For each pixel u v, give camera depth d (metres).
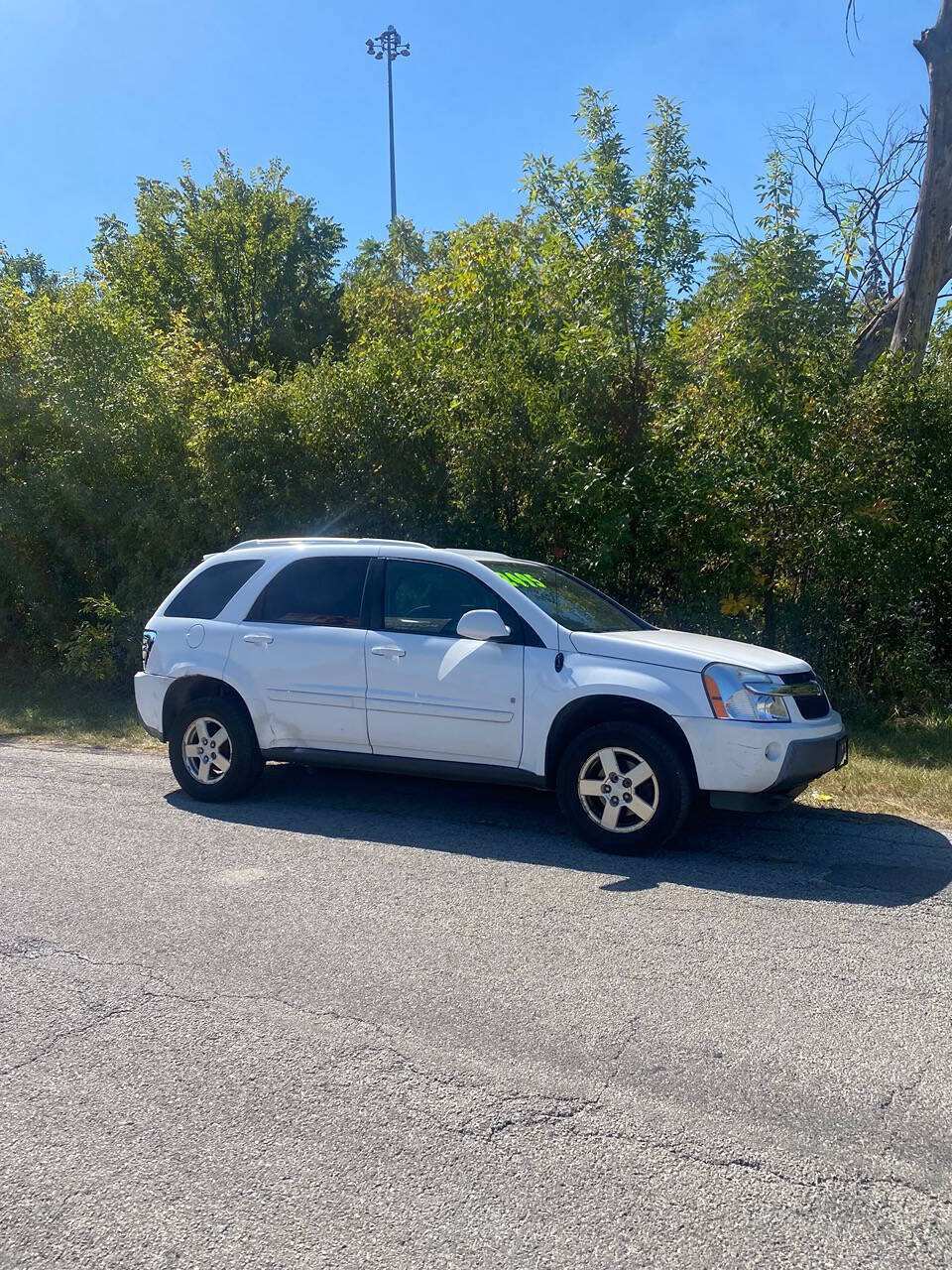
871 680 11.35
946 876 6.20
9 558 13.51
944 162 12.70
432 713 7.00
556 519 10.70
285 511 11.66
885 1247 2.93
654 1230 3.00
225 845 6.77
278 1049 4.06
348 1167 3.30
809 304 10.27
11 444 13.50
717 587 10.77
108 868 6.29
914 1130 3.52
